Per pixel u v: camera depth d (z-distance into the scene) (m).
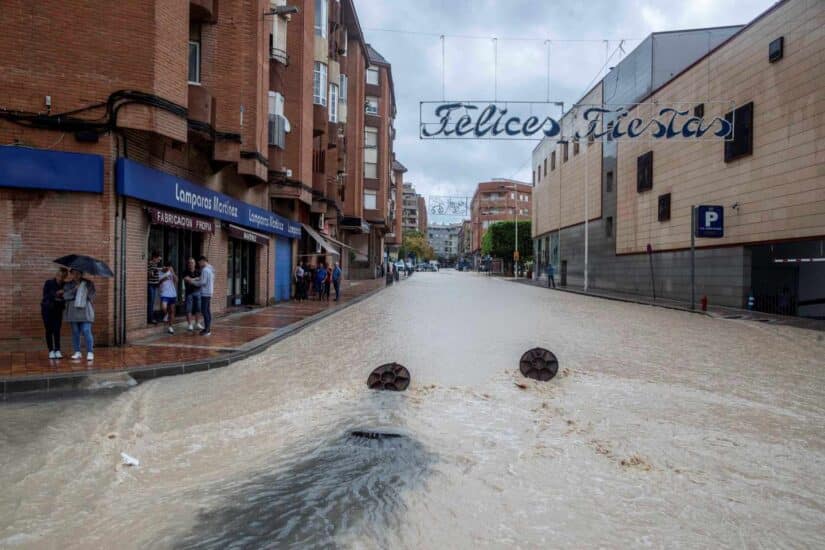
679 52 32.94
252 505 4.32
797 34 20.42
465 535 3.88
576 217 47.75
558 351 12.11
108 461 5.30
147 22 11.94
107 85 11.66
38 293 11.19
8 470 5.06
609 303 29.27
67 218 11.38
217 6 16.20
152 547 3.69
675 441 6.10
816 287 23.48
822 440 6.29
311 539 3.79
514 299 30.70
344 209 46.44
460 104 21.45
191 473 5.00
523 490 4.65
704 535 4.00
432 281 59.31
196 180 16.02
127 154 12.16
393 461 5.26
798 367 10.93
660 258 31.48
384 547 3.70
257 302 22.08
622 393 8.36
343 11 39.44
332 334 14.59
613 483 4.86
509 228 84.19
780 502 4.61
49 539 3.79
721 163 25.25
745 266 23.83
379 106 55.22
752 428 6.69
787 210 21.11
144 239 12.95
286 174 22.89
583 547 3.77
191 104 14.86
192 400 7.75
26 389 8.33
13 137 11.09
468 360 10.70
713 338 15.12
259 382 8.88
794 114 20.69
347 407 7.20
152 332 13.29
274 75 21.58
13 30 11.09
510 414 6.98
